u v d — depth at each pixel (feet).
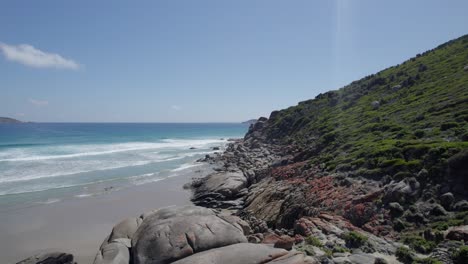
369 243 45.09
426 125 91.45
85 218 88.43
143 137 414.00
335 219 57.41
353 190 67.05
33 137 335.26
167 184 131.44
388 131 102.01
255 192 100.17
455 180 56.03
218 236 47.03
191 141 375.86
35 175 134.92
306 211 66.28
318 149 120.78
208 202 105.09
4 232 76.59
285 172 106.63
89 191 114.73
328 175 82.28
